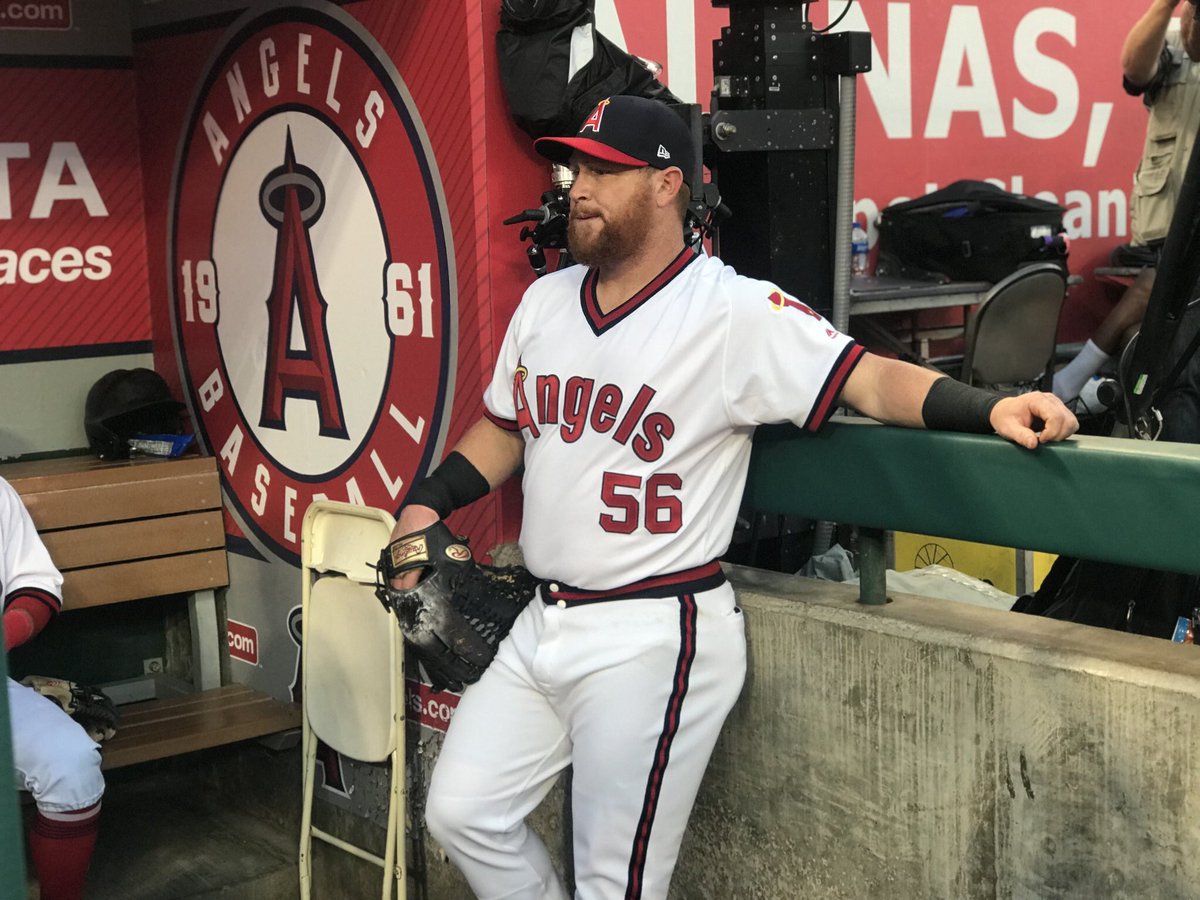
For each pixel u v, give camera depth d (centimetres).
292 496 406
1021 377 481
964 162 593
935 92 578
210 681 446
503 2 318
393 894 377
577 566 258
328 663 369
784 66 339
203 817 438
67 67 440
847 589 283
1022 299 467
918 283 529
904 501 256
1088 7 625
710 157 337
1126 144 648
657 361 249
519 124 324
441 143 336
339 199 371
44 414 447
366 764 381
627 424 251
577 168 254
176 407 448
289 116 385
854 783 266
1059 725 231
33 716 343
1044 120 617
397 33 344
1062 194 628
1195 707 214
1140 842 223
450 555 276
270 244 400
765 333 248
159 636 467
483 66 323
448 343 343
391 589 278
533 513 266
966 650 243
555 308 269
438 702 355
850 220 348
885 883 263
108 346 456
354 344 374
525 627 271
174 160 437
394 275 356
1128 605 278
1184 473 216
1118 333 516
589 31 318
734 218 349
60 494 408
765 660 279
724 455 259
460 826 268
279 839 419
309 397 393
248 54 396
